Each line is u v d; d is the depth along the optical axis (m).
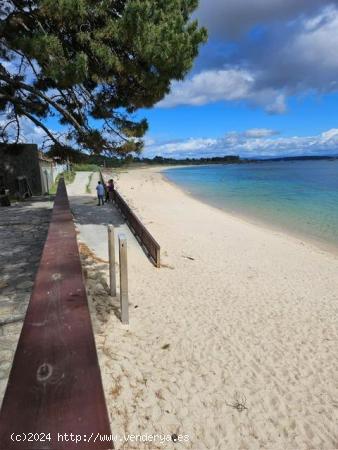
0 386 3.97
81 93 11.69
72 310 2.63
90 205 20.03
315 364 5.73
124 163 12.95
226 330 6.64
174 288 8.52
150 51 8.91
